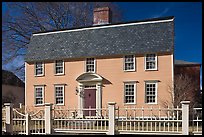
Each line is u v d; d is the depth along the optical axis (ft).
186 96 87.92
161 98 82.84
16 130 54.85
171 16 89.81
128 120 53.01
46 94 94.68
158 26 89.92
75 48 94.48
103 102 88.02
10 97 162.50
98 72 89.81
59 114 79.92
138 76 85.97
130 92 86.38
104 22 100.99
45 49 98.27
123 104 86.22
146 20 91.91
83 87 90.79
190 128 52.24
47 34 102.53
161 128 55.06
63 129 54.95
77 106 90.43
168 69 83.41
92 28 97.76
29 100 96.37
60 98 93.04
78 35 97.91
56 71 94.79
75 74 92.27
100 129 55.31
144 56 86.07
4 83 160.97
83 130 54.13
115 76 88.02
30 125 54.39
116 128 52.70
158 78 84.02
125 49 88.02
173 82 82.53
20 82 173.78
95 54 90.33
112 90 87.76
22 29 140.46
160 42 85.87
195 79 132.36
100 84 88.69
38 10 144.05
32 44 101.76
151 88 84.53
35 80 96.58
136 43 88.28
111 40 92.17
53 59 94.68
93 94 89.56
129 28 92.99
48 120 54.44
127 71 87.10
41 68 96.68
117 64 88.28
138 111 84.12
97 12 102.17
